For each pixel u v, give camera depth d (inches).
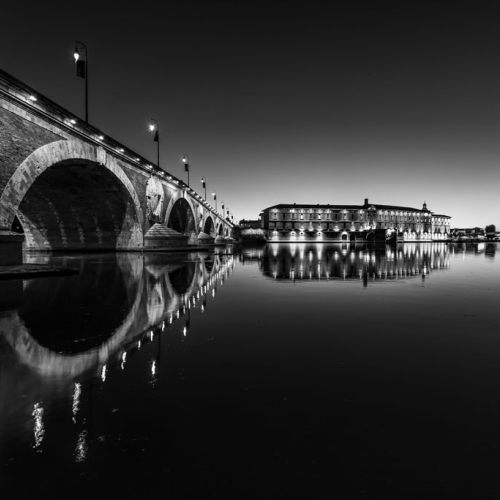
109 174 997.8
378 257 1037.2
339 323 216.1
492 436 88.2
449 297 317.4
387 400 108.5
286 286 391.2
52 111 699.4
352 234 4781.0
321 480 72.3
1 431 94.5
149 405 107.3
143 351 160.9
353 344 170.9
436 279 470.3
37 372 136.2
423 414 99.5
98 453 83.5
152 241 1317.7
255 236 4197.8
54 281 428.1
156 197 1386.6
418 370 134.8
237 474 74.6
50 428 95.5
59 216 1239.5
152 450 84.0
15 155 613.3
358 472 74.6
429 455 80.5
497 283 427.8
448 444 84.7
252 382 123.6
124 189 1109.1
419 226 5477.4
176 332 194.2
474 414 99.5
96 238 1318.9
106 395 115.1
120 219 1253.1
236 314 242.7
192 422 96.6
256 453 81.8
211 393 115.0
